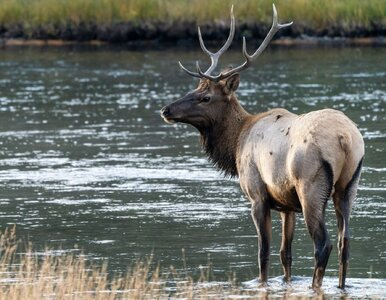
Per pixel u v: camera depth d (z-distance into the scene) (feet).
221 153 135.74
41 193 186.09
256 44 386.11
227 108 135.64
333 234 156.97
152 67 339.98
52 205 176.86
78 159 215.51
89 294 117.50
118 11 404.98
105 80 317.22
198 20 396.98
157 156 217.56
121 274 134.10
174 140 234.38
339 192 120.47
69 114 268.21
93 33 403.34
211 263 139.95
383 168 200.03
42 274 121.39
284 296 121.19
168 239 153.58
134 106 277.23
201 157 216.33
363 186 185.98
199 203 176.76
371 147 217.97
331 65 333.01
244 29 392.88
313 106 265.75
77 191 187.32
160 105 277.64
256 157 127.54
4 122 258.78
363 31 391.45
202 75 135.95
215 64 139.64
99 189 188.65
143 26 399.65
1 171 205.67
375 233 154.71
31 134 243.81
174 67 339.16
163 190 186.91
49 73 331.77
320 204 117.80
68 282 118.62
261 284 127.95
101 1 408.67
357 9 393.70
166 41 398.62
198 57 357.41
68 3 409.08
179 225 161.79
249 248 147.84
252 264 139.23
